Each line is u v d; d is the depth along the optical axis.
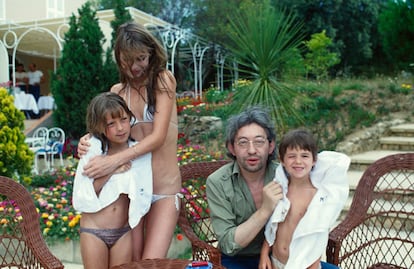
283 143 2.06
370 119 6.50
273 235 2.08
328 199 2.01
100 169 2.07
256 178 2.21
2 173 4.80
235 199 2.20
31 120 10.73
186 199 2.65
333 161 2.07
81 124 8.81
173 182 2.32
